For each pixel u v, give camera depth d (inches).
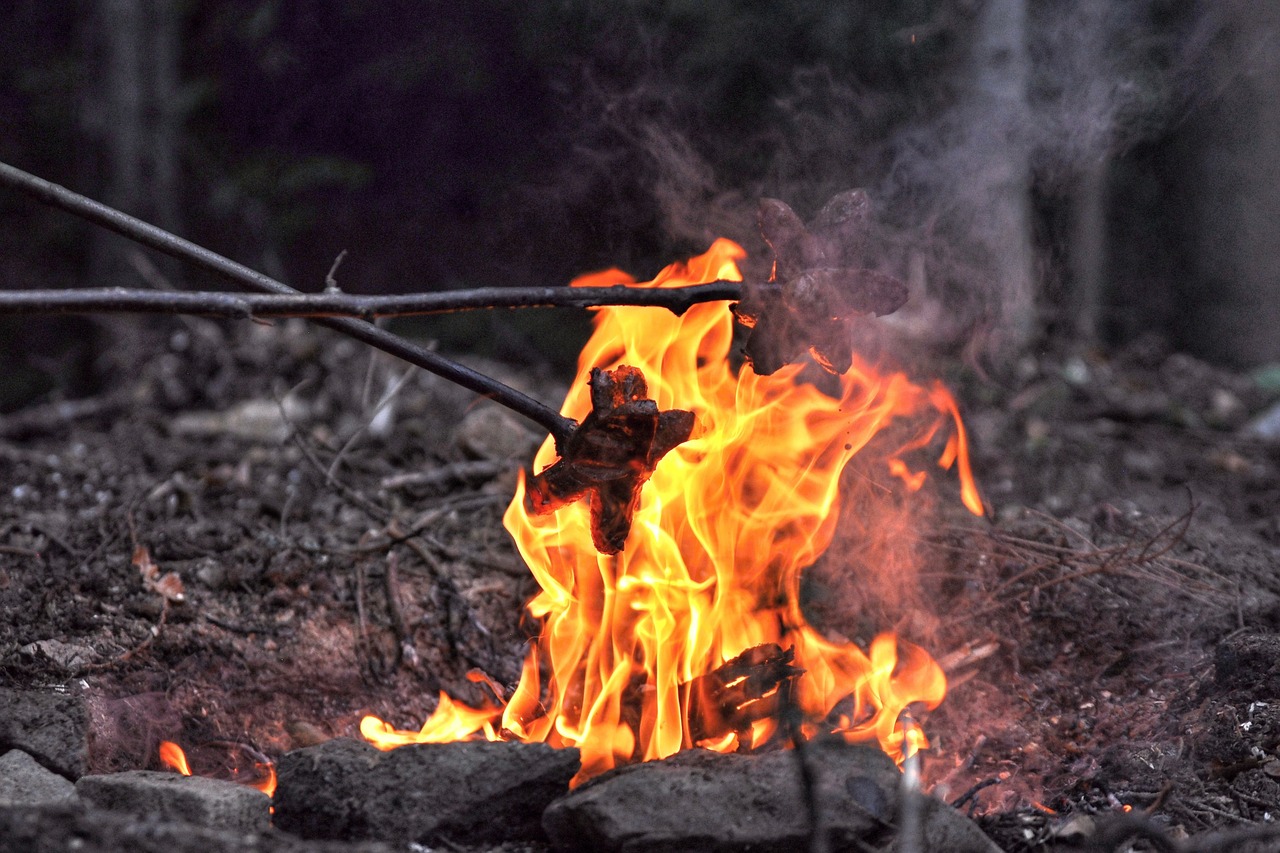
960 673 177.6
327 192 499.2
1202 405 322.7
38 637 172.2
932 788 151.0
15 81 506.3
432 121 492.4
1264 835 116.4
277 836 119.3
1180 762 149.3
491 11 474.3
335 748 133.5
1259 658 158.9
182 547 197.8
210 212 481.1
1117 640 181.3
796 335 124.2
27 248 490.6
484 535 206.2
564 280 435.5
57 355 446.9
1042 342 335.3
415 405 271.0
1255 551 208.7
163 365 295.0
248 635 179.5
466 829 126.9
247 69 509.0
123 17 407.5
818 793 119.5
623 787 122.3
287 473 235.6
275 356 284.8
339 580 192.1
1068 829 129.7
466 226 478.0
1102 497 237.8
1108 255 396.2
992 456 251.0
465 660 181.9
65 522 209.6
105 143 412.5
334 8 505.0
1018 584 191.5
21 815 109.1
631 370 125.2
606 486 127.0
